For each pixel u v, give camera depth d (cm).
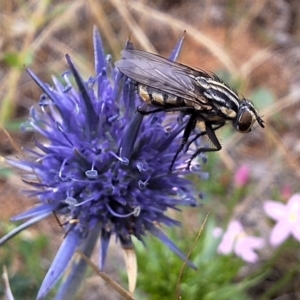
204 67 14
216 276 10
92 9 13
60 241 11
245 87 13
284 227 10
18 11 13
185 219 11
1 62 13
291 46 15
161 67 8
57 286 9
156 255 10
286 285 11
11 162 8
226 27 15
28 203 12
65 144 8
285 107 13
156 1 16
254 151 13
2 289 10
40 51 13
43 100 8
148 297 10
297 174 12
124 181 8
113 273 11
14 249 10
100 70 8
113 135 8
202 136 8
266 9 16
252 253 10
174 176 8
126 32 14
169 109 8
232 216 11
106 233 8
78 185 8
